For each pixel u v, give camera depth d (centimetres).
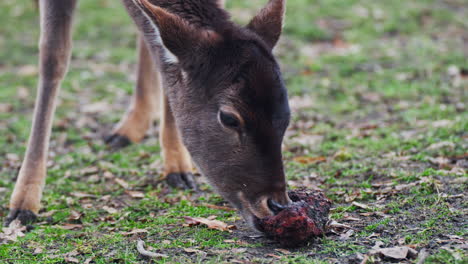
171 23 814
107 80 1789
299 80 1681
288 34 2059
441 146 1103
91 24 2222
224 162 795
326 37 2038
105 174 1134
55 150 1324
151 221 902
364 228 807
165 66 884
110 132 1419
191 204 960
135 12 966
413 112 1350
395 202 884
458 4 2330
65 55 997
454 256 690
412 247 737
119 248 795
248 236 812
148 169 1160
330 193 950
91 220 935
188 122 833
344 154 1109
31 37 2188
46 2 979
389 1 2314
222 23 846
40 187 962
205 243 787
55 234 866
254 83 756
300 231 748
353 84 1625
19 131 1420
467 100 1418
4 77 1814
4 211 987
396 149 1134
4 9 2417
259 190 775
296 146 1213
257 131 758
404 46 1912
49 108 988
